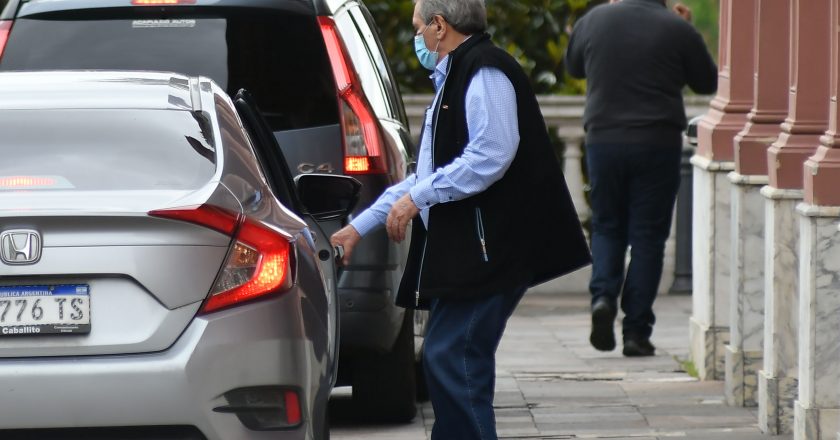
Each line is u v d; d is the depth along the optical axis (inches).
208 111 581.0
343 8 832.3
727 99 968.9
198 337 500.4
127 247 500.7
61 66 777.6
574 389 959.0
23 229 497.7
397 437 797.9
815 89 793.6
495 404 907.4
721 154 964.6
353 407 832.9
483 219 605.9
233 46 777.6
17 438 497.4
